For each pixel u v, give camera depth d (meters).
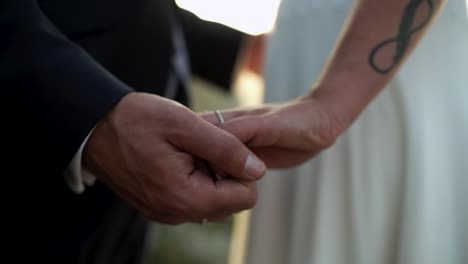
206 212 0.67
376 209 0.80
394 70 0.73
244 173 0.66
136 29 0.85
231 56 1.09
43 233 0.81
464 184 0.77
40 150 0.69
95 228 0.84
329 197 0.82
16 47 0.70
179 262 1.40
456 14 0.79
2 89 0.69
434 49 0.79
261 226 0.86
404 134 0.79
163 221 0.70
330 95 0.72
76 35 0.81
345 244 0.81
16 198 0.75
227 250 1.44
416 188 0.77
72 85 0.68
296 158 0.73
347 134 0.81
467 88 0.78
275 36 0.89
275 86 0.88
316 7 0.85
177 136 0.65
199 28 1.08
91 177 0.73
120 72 0.84
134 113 0.66
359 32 0.73
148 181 0.67
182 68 0.96
